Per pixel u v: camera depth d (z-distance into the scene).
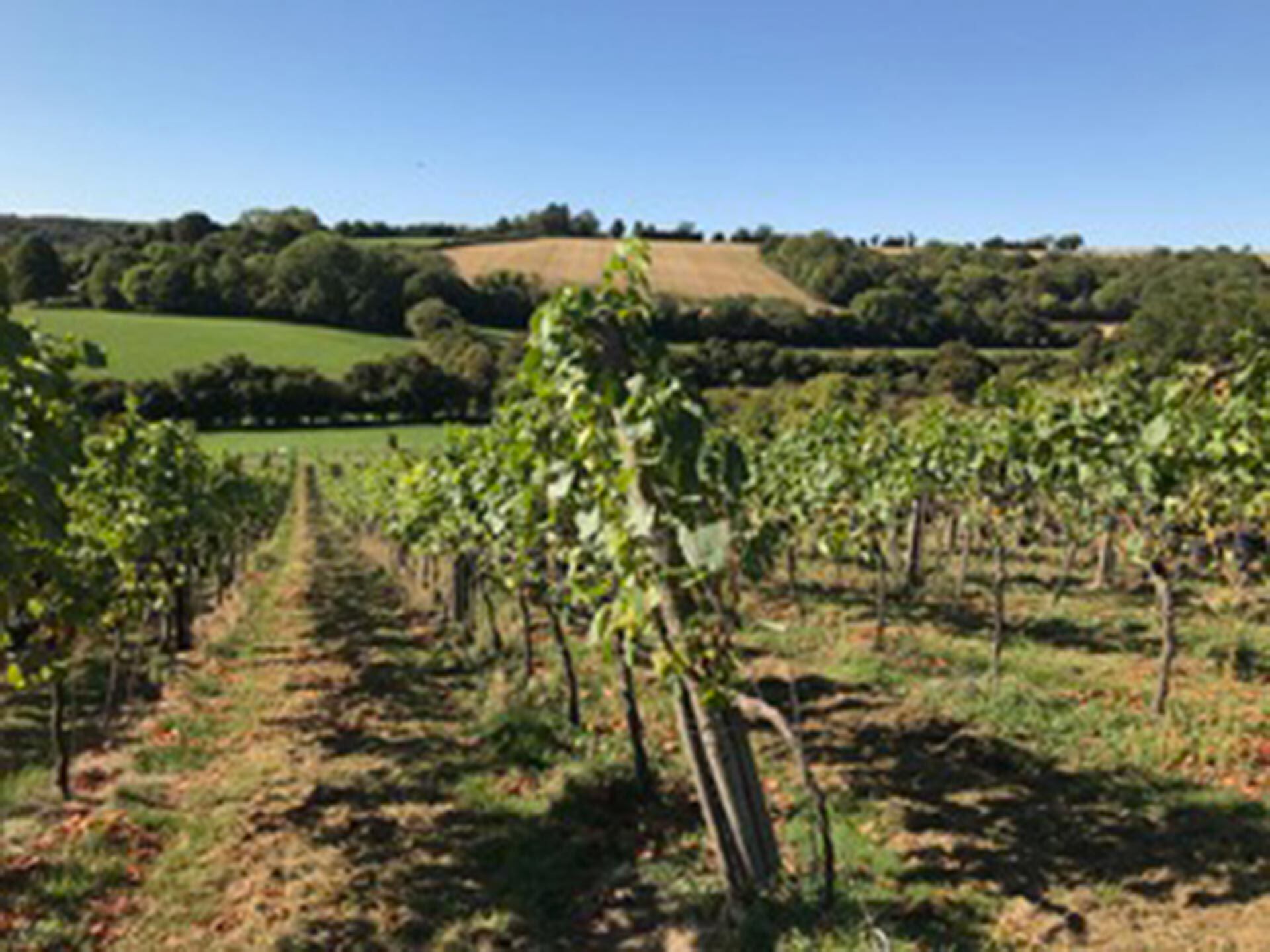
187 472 14.42
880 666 11.56
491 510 9.95
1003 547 10.96
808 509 14.48
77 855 7.12
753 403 42.69
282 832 7.70
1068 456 9.72
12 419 4.03
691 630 5.18
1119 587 17.00
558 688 11.34
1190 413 9.02
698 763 5.80
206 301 93.31
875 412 36.34
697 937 5.60
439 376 76.75
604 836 7.32
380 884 6.75
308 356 80.75
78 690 12.91
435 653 15.26
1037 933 5.26
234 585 23.38
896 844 6.65
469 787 8.62
